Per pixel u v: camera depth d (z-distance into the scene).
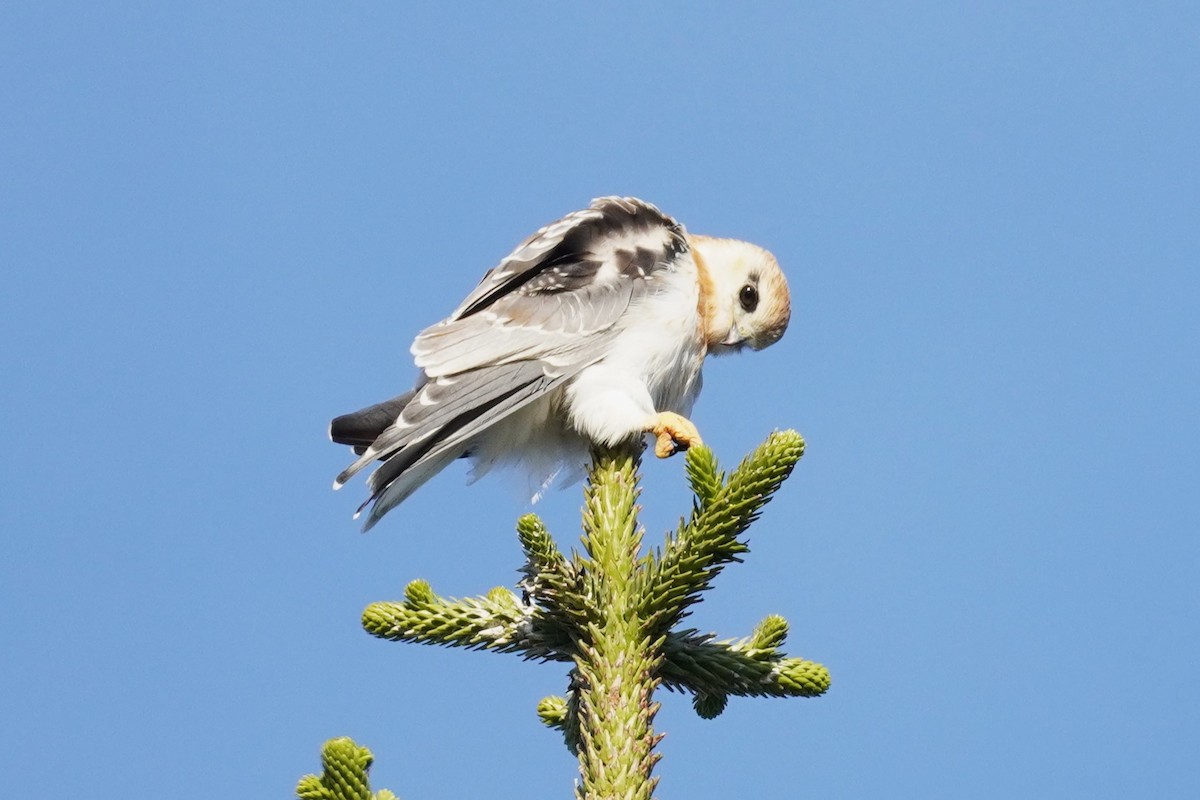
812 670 7.49
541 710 8.45
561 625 7.52
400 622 7.73
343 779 6.43
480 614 7.77
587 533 7.83
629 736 6.79
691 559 7.21
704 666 7.50
